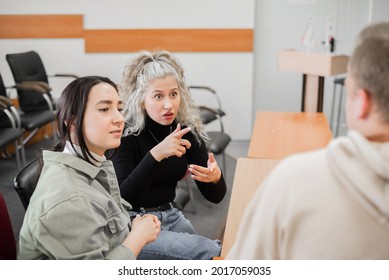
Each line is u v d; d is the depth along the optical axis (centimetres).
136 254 144
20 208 356
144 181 186
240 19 502
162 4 502
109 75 523
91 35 512
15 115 400
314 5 514
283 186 77
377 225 73
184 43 510
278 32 525
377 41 75
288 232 77
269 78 539
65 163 140
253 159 240
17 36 515
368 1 505
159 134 204
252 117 552
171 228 203
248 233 86
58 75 491
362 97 76
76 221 131
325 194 74
